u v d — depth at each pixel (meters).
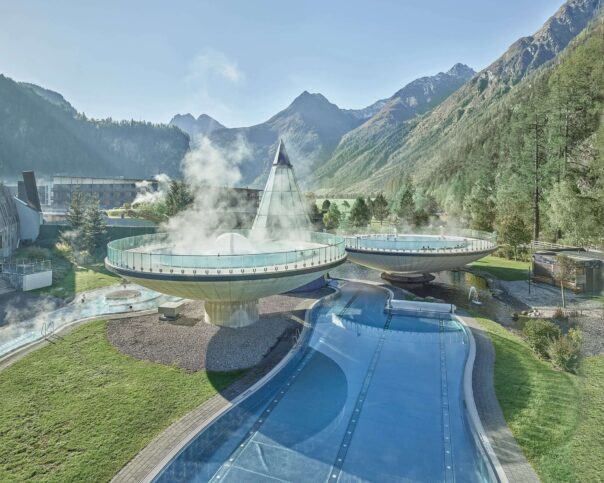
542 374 14.67
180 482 9.52
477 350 17.44
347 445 11.04
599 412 8.32
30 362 15.82
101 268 38.25
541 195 48.41
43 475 9.76
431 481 9.66
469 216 60.03
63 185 86.25
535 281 31.45
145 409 12.62
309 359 16.89
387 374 15.47
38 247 45.72
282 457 10.51
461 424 12.05
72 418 12.11
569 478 8.56
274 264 17.70
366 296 27.55
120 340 17.94
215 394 13.62
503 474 9.41
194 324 20.03
